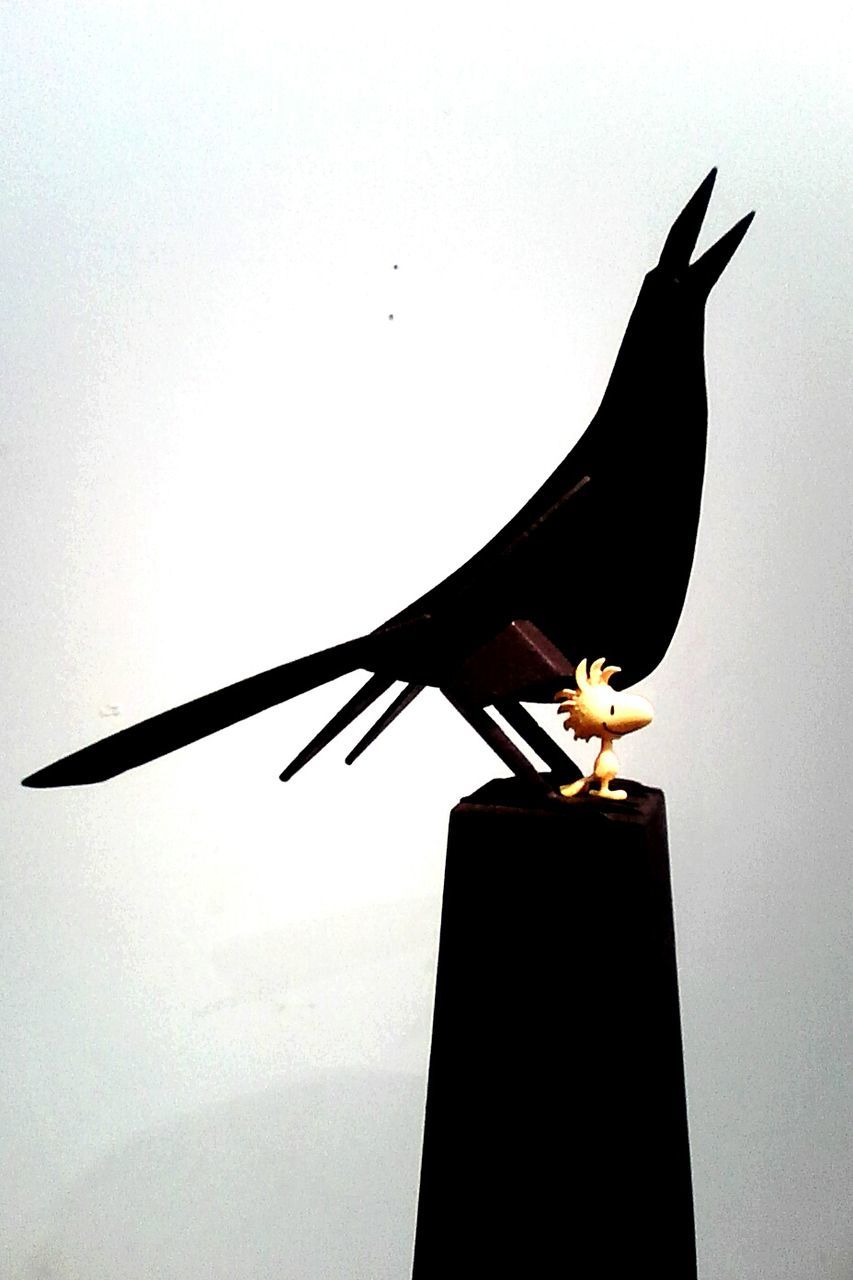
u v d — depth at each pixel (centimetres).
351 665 79
